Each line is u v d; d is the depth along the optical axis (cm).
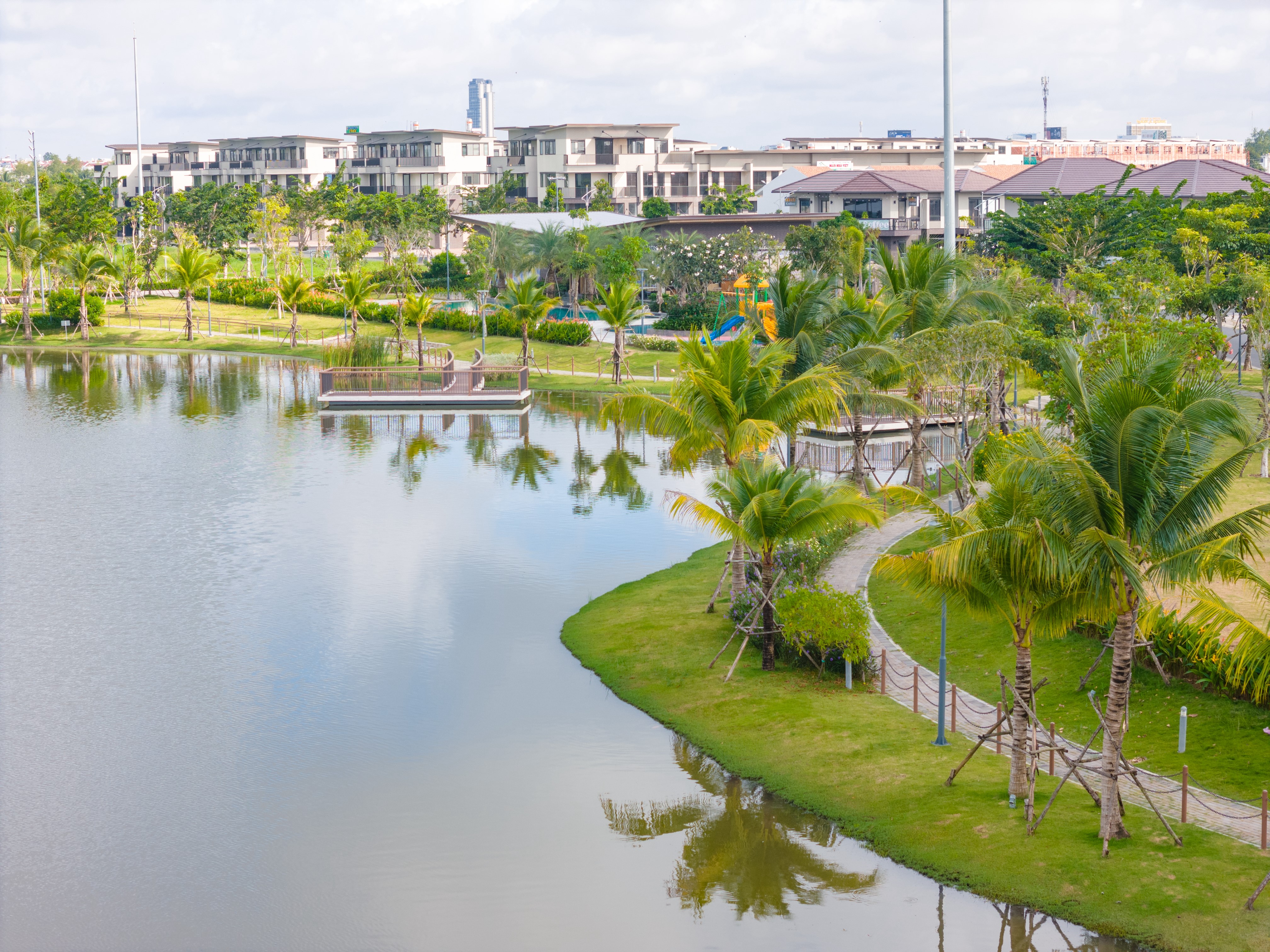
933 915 1805
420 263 12006
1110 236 6488
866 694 2597
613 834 2088
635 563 3766
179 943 1758
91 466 5244
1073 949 1680
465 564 3766
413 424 6431
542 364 8162
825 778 2230
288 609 3316
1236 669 2091
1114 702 1844
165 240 12588
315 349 9219
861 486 4153
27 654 2945
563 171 14350
